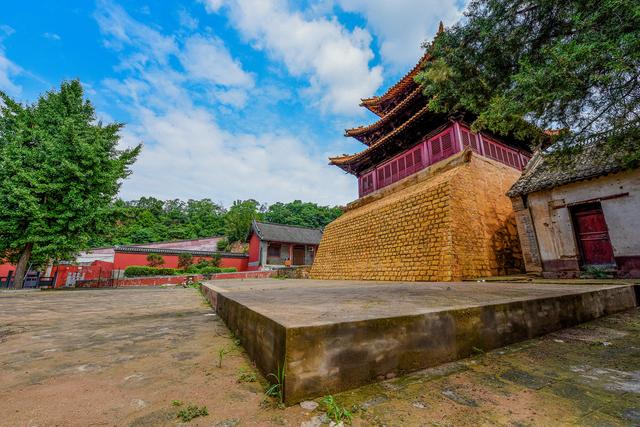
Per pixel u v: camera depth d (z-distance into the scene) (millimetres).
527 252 9000
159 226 55281
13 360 2217
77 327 3664
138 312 5254
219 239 43719
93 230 13648
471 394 1542
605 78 2889
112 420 1274
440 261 8406
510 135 13727
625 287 4570
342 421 1260
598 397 1518
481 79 4758
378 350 1720
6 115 13461
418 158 14016
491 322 2395
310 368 1468
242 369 1953
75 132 12719
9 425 1224
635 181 7215
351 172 19156
